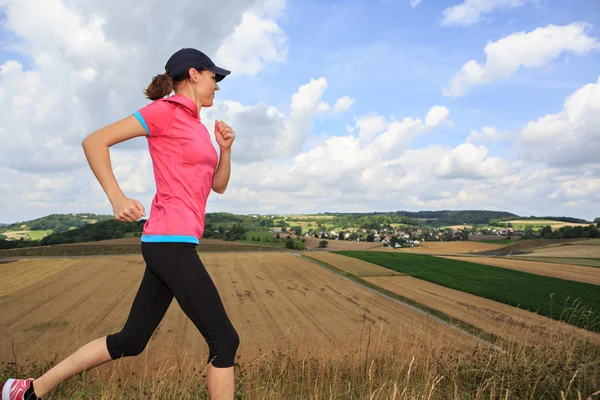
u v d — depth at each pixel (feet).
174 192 5.56
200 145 5.69
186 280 5.44
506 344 15.66
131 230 296.92
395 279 108.06
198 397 9.09
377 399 9.55
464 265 136.67
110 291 92.63
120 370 11.69
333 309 72.02
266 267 132.05
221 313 5.65
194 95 6.32
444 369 13.20
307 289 94.27
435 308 69.87
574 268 127.85
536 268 128.36
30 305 78.95
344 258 158.30
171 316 58.65
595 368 12.32
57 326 61.05
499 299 75.36
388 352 15.35
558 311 60.23
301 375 13.14
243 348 33.86
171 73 6.17
